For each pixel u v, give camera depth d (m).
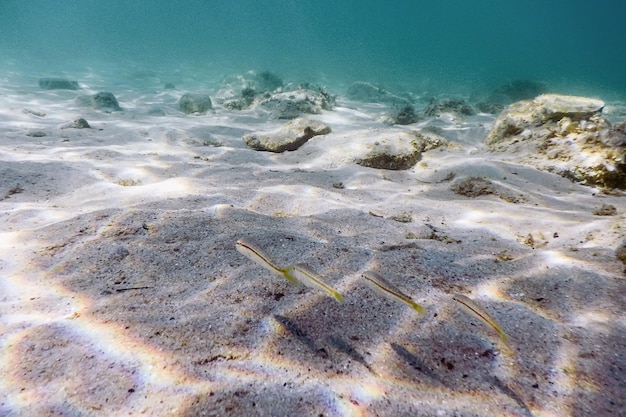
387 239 3.64
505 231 4.14
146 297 2.41
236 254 3.03
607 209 4.58
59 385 1.62
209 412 1.53
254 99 15.48
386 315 2.34
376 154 7.14
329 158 7.29
